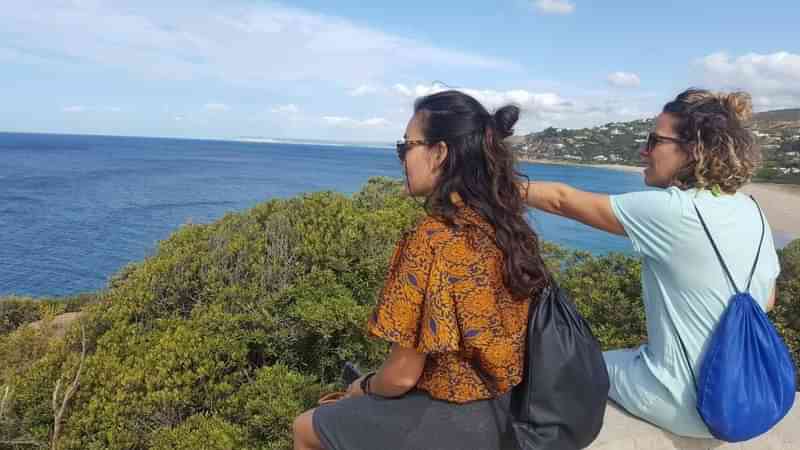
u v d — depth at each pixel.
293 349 4.15
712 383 2.16
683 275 2.21
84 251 27.31
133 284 4.90
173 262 4.92
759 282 2.23
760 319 2.18
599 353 1.79
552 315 1.74
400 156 1.79
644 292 2.46
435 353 1.67
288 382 3.68
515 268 1.62
